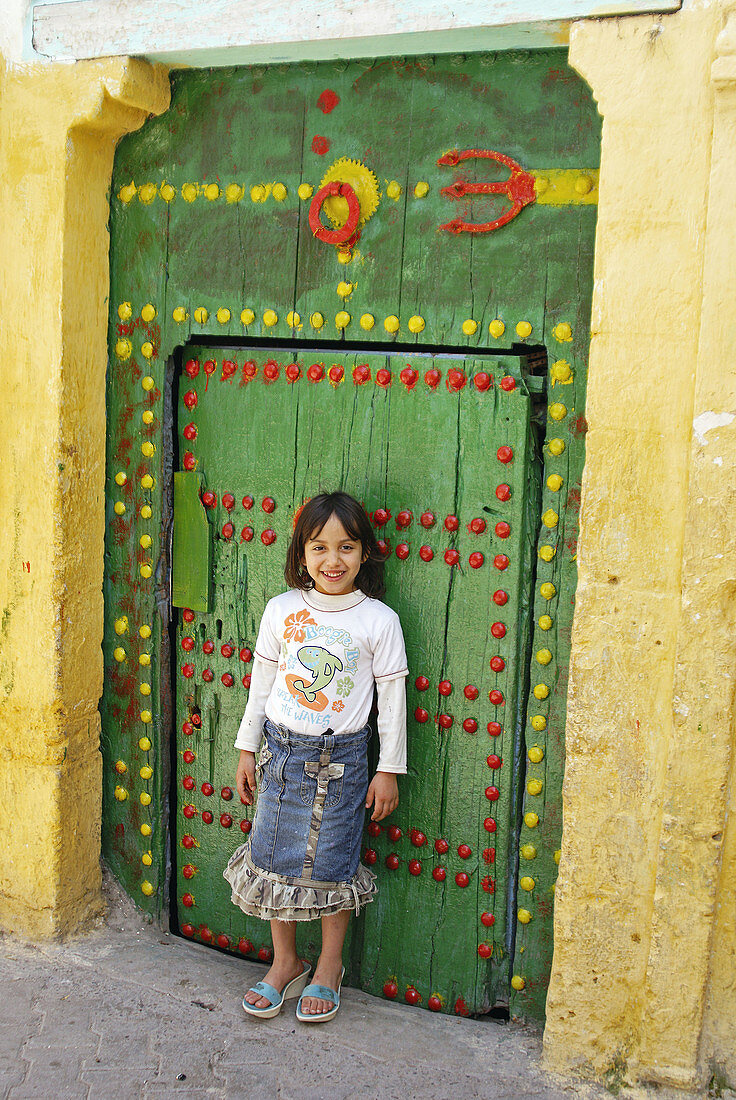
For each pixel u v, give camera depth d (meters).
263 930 3.18
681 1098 2.44
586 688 2.46
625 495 2.38
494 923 2.86
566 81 2.54
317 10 2.54
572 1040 2.58
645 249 2.30
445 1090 2.51
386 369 2.82
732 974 2.42
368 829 2.96
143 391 3.13
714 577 2.28
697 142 2.23
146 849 3.30
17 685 3.11
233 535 3.09
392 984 2.99
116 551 3.23
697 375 2.25
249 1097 2.47
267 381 2.97
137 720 3.26
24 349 2.98
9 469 3.05
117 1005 2.83
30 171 2.91
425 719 2.87
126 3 2.73
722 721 2.31
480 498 2.75
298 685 2.72
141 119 2.97
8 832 3.17
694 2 2.20
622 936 2.50
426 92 2.68
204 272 3.00
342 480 2.91
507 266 2.64
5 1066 2.56
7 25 2.88
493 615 2.77
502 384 2.69
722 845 2.37
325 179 2.81
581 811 2.50
